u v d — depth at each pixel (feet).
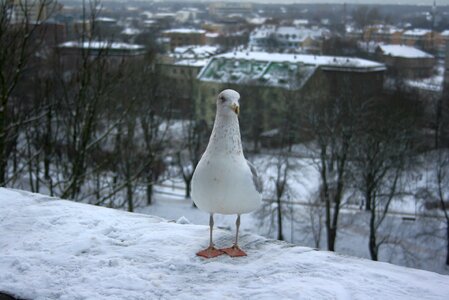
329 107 110.63
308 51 289.94
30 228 16.88
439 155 97.91
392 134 89.86
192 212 93.91
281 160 106.73
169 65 169.68
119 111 63.98
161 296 12.52
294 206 94.89
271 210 87.97
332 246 81.66
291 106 127.34
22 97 55.11
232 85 145.59
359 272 13.67
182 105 142.31
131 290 12.87
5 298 12.85
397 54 197.06
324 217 90.07
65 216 17.89
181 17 580.30
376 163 89.35
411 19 371.15
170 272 13.89
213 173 14.35
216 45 345.31
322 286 12.67
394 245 81.30
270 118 142.51
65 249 15.28
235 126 14.47
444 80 155.53
